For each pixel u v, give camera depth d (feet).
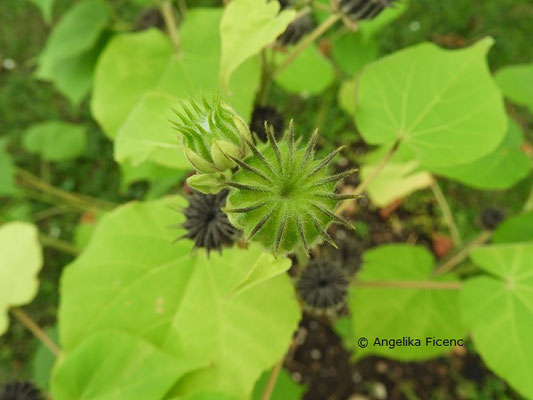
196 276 0.34
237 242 0.30
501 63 0.84
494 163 0.41
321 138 0.78
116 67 0.39
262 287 0.34
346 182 0.75
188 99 0.25
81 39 0.53
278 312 0.33
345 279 0.37
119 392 0.31
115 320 0.34
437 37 0.86
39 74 0.58
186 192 0.35
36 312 0.74
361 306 0.45
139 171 0.50
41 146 0.67
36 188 0.80
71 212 0.80
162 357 0.32
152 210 0.37
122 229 0.36
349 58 0.52
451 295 0.46
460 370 0.69
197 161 0.23
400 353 0.44
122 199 0.80
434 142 0.34
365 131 0.35
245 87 0.35
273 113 0.38
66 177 0.82
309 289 0.36
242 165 0.21
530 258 0.37
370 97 0.35
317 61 0.51
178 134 0.24
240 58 0.28
